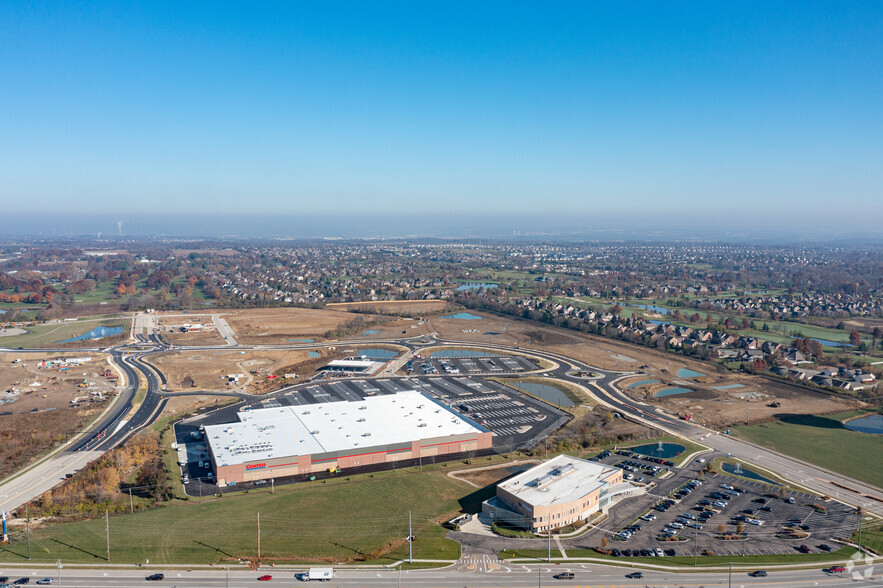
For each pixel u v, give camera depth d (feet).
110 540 361.92
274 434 520.01
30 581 311.68
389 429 535.60
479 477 471.21
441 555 346.13
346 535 374.02
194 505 416.46
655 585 312.71
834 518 396.37
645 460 500.74
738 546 358.23
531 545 359.66
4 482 451.53
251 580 315.99
